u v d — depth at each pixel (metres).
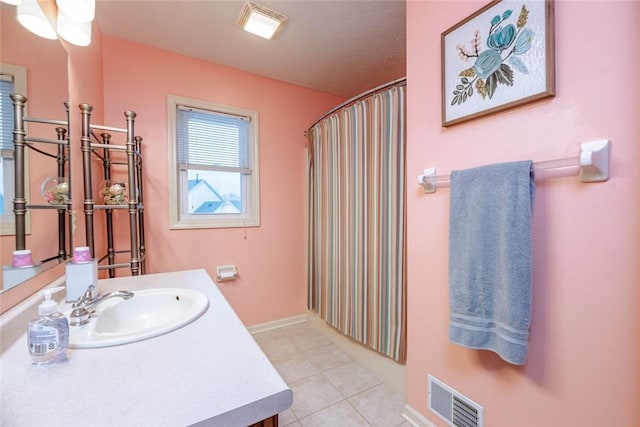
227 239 2.30
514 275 0.86
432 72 1.22
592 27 0.77
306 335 2.40
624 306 0.74
